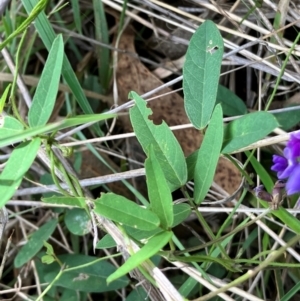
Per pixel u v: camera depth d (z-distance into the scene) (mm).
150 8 216
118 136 177
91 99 220
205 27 136
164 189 115
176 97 201
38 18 174
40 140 117
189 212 133
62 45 121
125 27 220
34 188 186
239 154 188
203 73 135
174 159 130
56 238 207
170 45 219
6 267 208
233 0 211
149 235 132
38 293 186
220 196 184
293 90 196
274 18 196
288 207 173
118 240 132
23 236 208
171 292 125
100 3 209
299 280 164
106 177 167
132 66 214
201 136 192
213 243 133
